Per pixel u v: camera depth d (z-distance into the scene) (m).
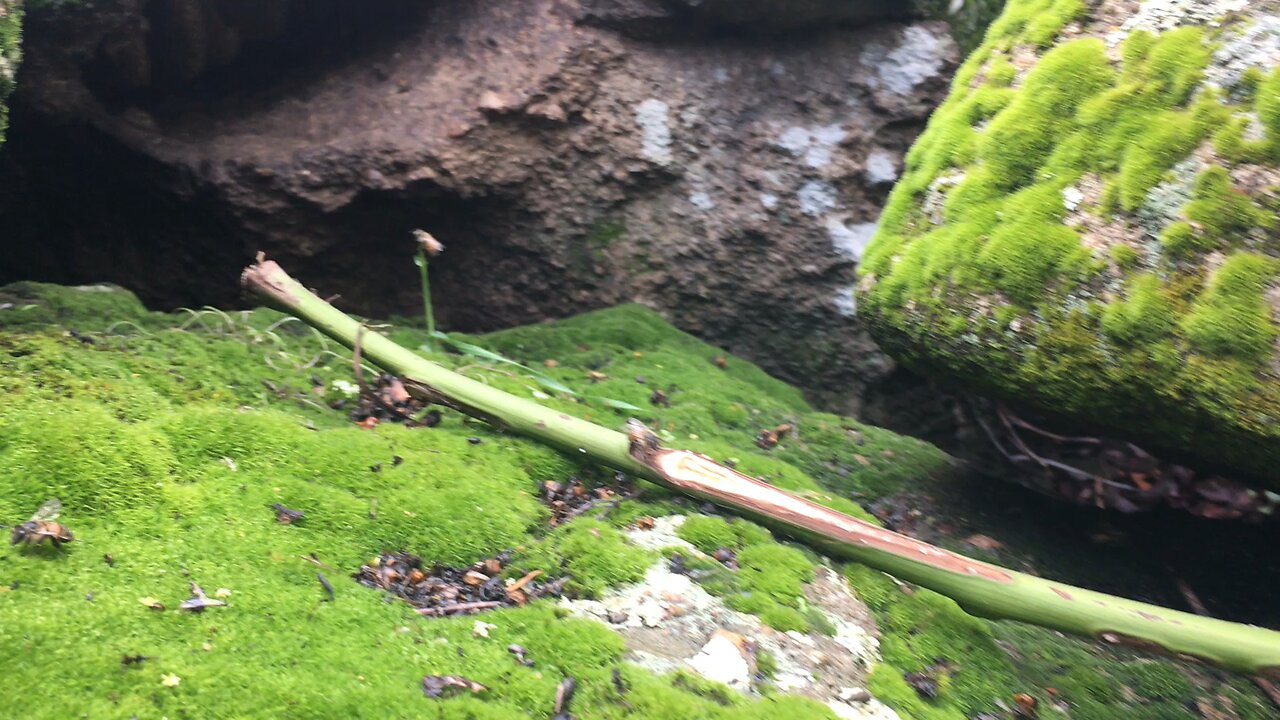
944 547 2.02
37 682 1.07
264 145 2.65
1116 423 1.70
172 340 2.09
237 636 1.22
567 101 2.77
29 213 2.62
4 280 2.72
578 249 2.89
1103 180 1.71
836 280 2.88
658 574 1.56
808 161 2.87
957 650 1.53
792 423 2.44
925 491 2.24
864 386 2.91
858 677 1.42
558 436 1.85
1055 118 1.80
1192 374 1.55
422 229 2.78
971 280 1.79
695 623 1.46
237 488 1.53
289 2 2.74
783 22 2.85
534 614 1.40
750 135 2.89
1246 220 1.56
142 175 2.56
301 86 2.85
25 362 1.75
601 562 1.56
